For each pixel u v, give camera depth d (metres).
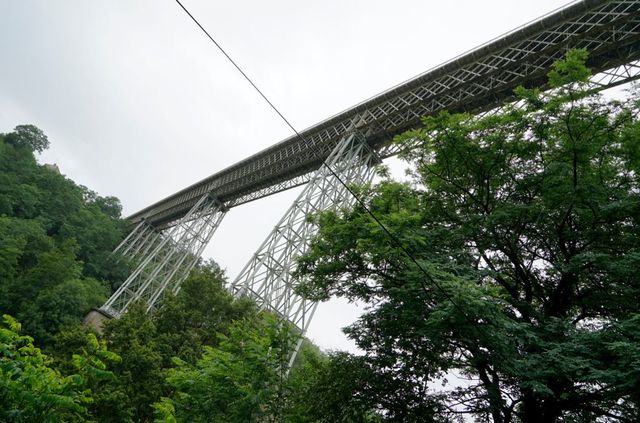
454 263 9.09
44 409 4.94
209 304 20.00
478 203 10.74
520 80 23.12
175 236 47.69
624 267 7.85
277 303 23.06
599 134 9.20
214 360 10.61
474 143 10.41
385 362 9.22
